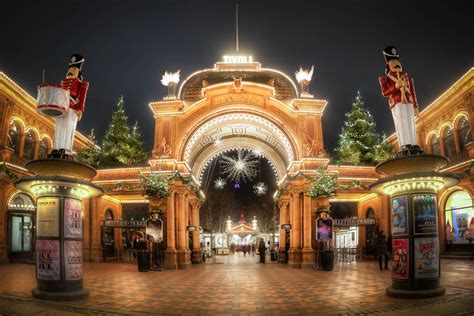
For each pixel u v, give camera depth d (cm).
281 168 2827
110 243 2811
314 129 2308
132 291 1112
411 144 1042
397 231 986
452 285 1057
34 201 2469
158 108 2309
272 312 821
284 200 2667
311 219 2209
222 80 2480
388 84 1085
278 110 2319
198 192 2750
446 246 2414
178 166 2245
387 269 1750
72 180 974
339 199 2953
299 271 1812
